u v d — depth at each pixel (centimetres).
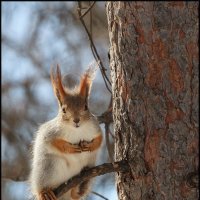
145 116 966
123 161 990
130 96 977
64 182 1145
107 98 1956
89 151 1144
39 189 1153
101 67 1166
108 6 1027
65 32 2192
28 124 2033
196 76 948
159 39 955
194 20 953
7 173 1864
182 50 949
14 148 1972
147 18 959
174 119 950
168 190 951
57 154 1140
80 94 1173
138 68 970
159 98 957
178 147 948
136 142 974
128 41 976
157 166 957
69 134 1137
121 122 998
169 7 953
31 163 1270
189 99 947
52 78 1183
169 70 952
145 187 970
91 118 1159
